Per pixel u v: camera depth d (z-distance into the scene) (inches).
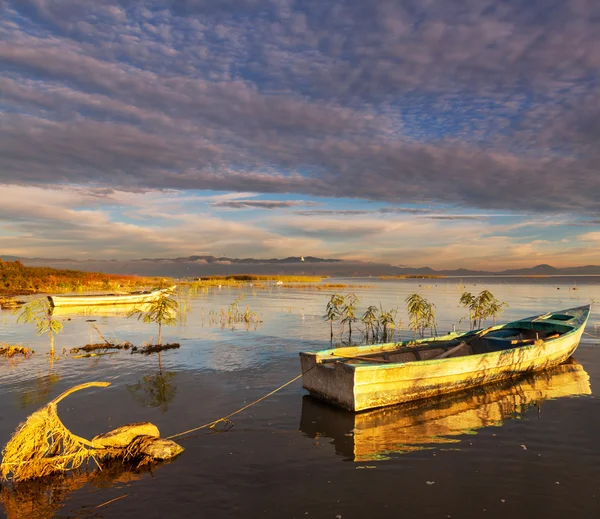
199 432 496.1
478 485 374.3
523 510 335.9
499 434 486.6
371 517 327.9
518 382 695.1
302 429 505.0
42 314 1641.2
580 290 3499.0
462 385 645.9
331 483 379.9
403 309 1870.1
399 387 584.4
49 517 331.0
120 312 1782.7
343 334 1197.7
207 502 350.9
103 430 495.5
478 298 1365.7
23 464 386.3
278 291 3373.5
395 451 445.1
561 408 570.9
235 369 781.3
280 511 337.1
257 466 412.8
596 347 971.3
